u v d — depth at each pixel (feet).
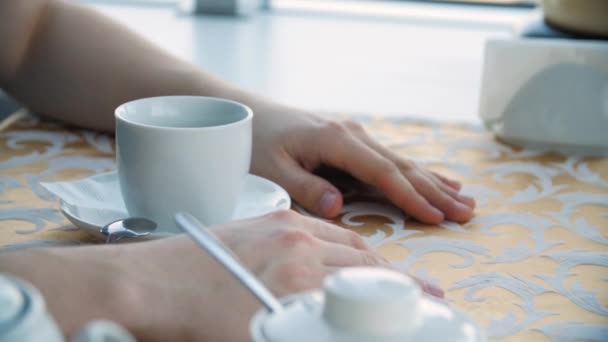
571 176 3.16
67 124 3.40
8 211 2.68
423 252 2.58
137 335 2.05
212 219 2.53
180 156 2.45
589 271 2.51
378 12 11.71
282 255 2.17
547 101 3.34
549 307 2.34
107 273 2.10
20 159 3.06
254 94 3.13
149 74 3.23
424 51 9.04
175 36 9.21
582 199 2.96
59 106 3.35
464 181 3.09
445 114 5.82
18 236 2.55
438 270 2.49
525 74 3.35
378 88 6.85
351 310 1.42
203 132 2.45
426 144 3.43
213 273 2.12
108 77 3.27
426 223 2.75
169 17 10.48
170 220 2.52
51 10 3.37
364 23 10.88
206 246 1.82
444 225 2.75
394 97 6.47
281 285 2.09
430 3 12.33
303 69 7.72
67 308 2.04
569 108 3.33
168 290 2.09
